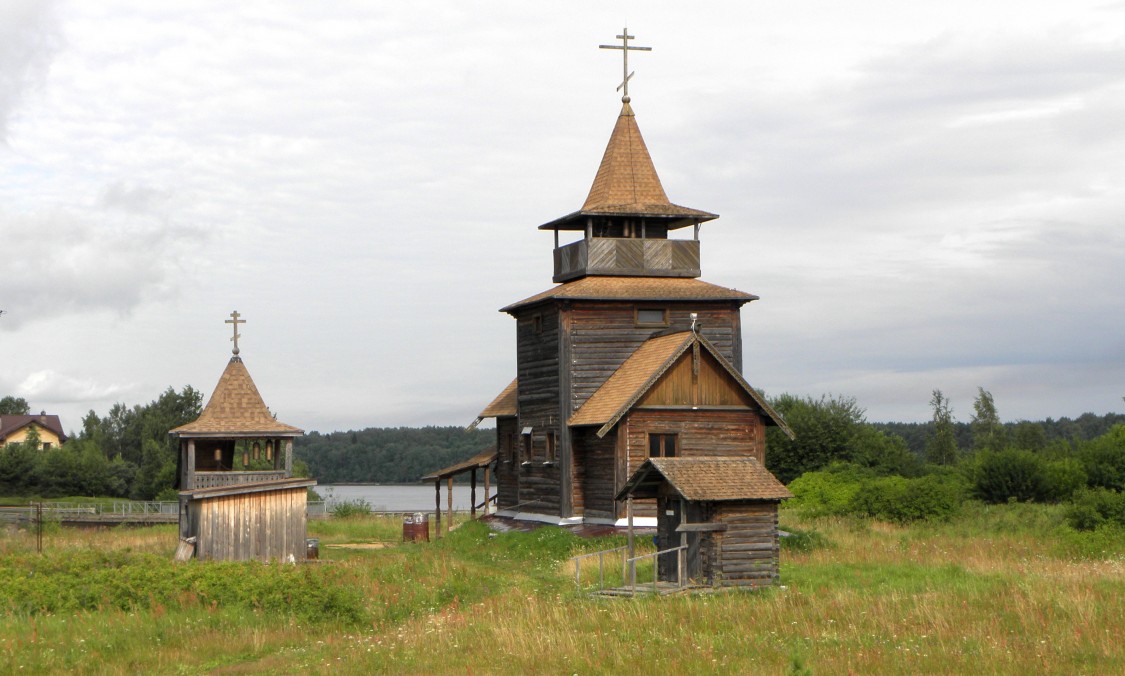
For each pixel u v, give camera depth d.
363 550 41.72
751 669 18.77
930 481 45.28
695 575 28.69
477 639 21.92
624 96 47.97
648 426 39.47
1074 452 63.47
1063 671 18.17
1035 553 34.34
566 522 41.91
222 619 24.77
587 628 22.77
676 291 44.22
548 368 44.28
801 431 67.06
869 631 21.69
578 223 47.91
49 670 20.16
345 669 19.94
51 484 99.19
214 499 36.34
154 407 126.31
